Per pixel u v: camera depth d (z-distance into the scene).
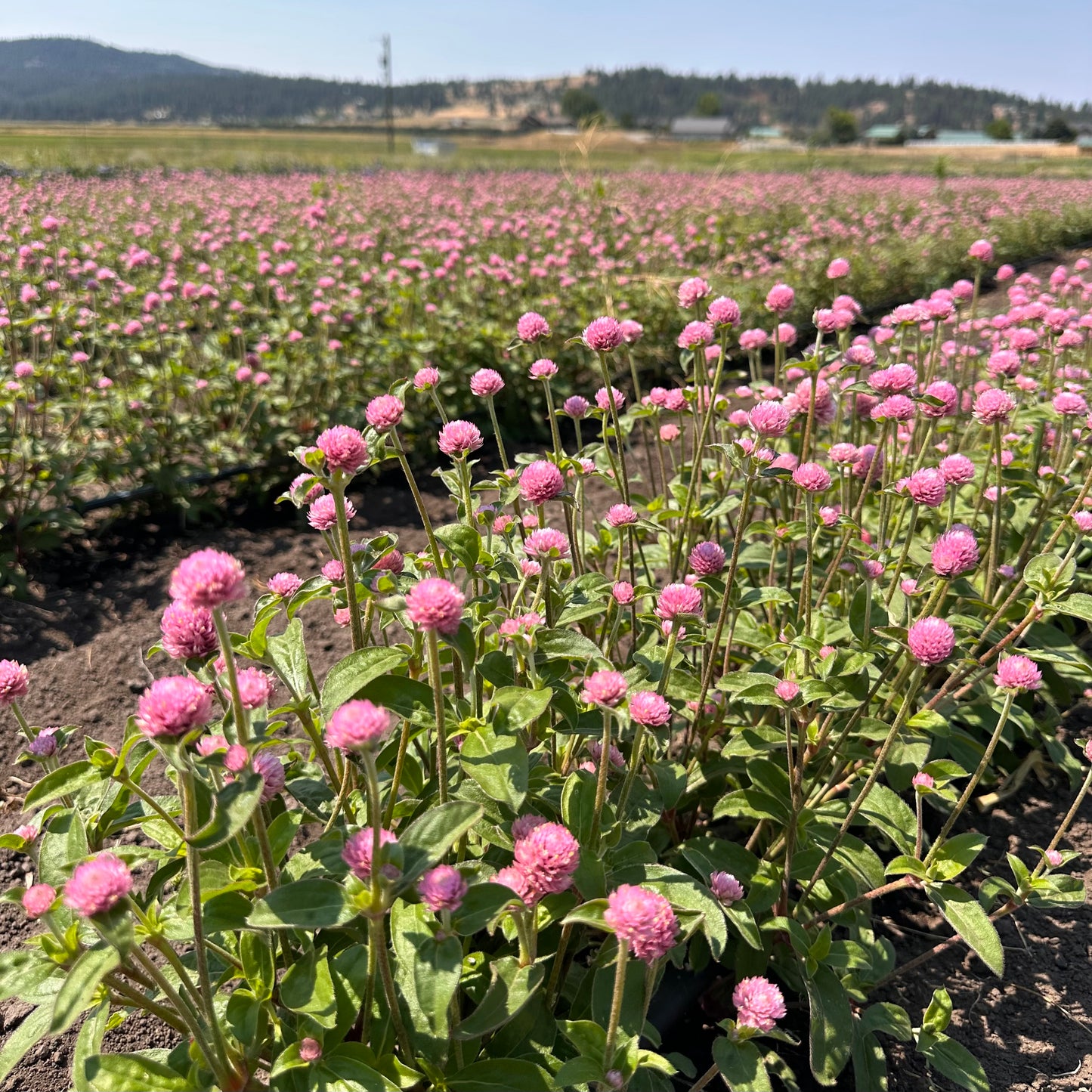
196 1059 0.41
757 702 0.56
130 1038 0.60
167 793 0.76
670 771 0.60
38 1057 0.59
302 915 0.38
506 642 0.54
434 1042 0.42
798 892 0.64
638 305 2.05
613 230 2.96
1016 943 0.69
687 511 0.74
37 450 1.19
